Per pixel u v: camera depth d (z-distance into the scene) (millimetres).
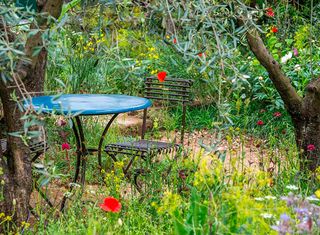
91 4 4652
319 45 10172
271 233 3574
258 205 3756
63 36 8102
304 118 5953
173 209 4031
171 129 9055
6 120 4746
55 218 5090
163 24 4344
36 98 5914
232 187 3990
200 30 4367
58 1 4395
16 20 3768
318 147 5918
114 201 4273
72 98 5953
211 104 9531
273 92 9227
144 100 5961
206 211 3910
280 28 10898
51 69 8398
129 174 5738
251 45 5770
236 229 3787
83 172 5836
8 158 4816
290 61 9898
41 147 5469
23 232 4699
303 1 12320
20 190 4773
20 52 3658
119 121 8891
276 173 6148
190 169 5289
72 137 7457
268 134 8594
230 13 4582
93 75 9008
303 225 3521
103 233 4293
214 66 4324
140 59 9328
